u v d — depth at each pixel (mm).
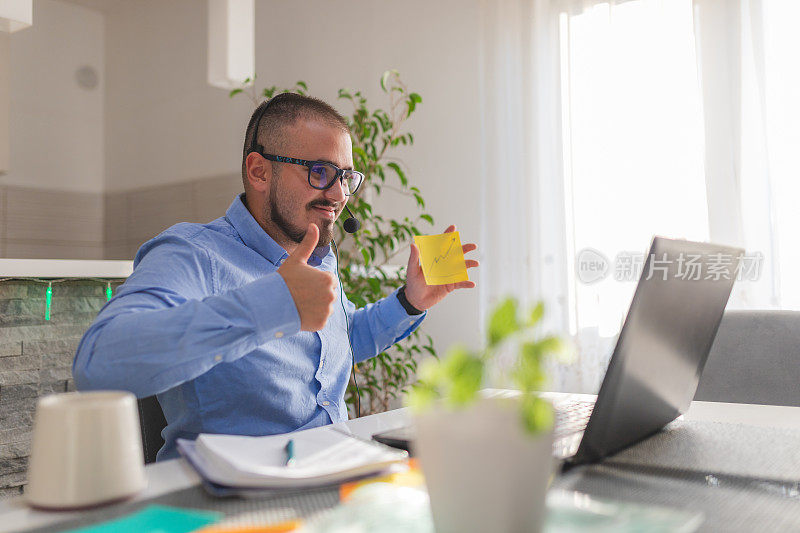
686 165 2490
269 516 483
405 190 3365
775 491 529
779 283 2326
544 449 375
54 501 500
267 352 1045
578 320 2680
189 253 1041
